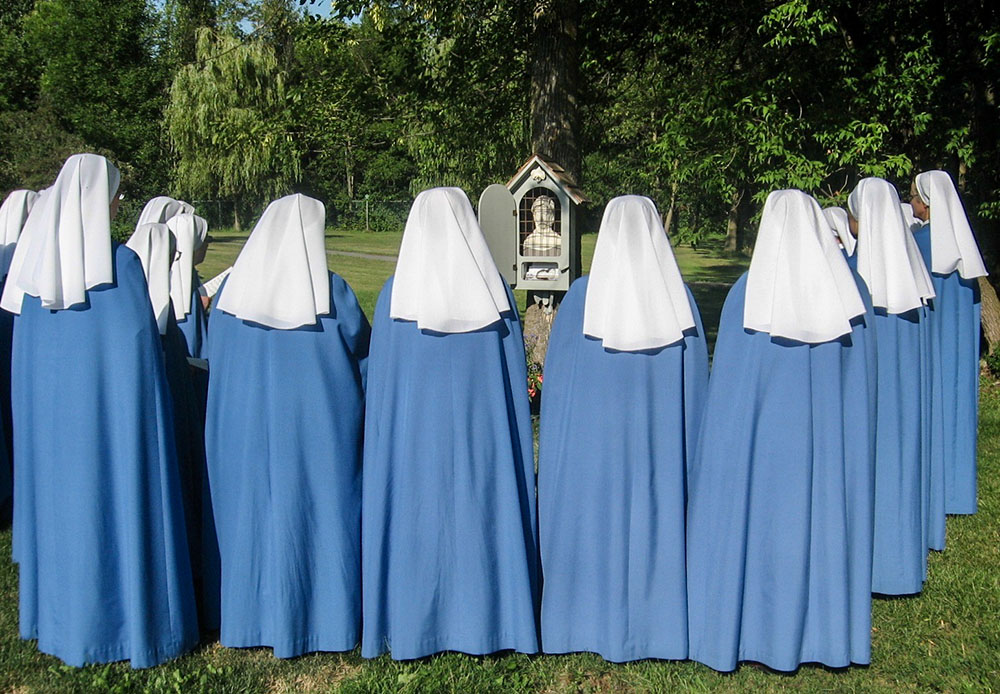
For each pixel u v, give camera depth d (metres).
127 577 3.51
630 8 10.21
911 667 3.66
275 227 3.58
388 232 36.47
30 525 3.69
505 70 10.62
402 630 3.58
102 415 3.44
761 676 3.59
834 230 4.75
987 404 8.06
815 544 3.51
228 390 3.64
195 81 28.89
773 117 8.20
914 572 4.13
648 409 3.52
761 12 9.11
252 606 3.65
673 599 3.59
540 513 3.76
